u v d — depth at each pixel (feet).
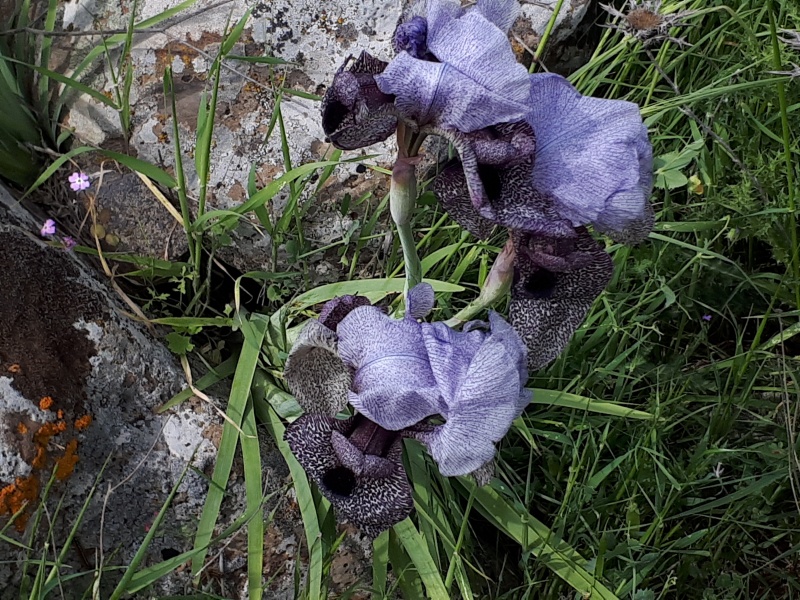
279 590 1.55
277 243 1.71
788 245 1.73
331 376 1.22
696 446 1.69
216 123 1.74
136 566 1.30
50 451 1.37
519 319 1.26
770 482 1.56
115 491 1.46
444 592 1.42
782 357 1.71
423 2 1.08
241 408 1.51
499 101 1.00
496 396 1.03
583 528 1.60
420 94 1.02
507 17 1.12
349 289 1.65
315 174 1.74
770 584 1.67
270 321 1.67
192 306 1.73
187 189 1.72
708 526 1.64
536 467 1.74
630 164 1.06
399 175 1.16
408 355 1.09
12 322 1.41
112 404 1.48
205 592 1.47
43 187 1.76
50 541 1.38
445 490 1.59
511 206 1.08
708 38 2.08
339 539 1.48
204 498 1.53
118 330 1.53
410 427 1.15
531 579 1.58
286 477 1.59
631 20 1.58
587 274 1.23
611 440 1.73
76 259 1.59
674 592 1.63
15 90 1.75
